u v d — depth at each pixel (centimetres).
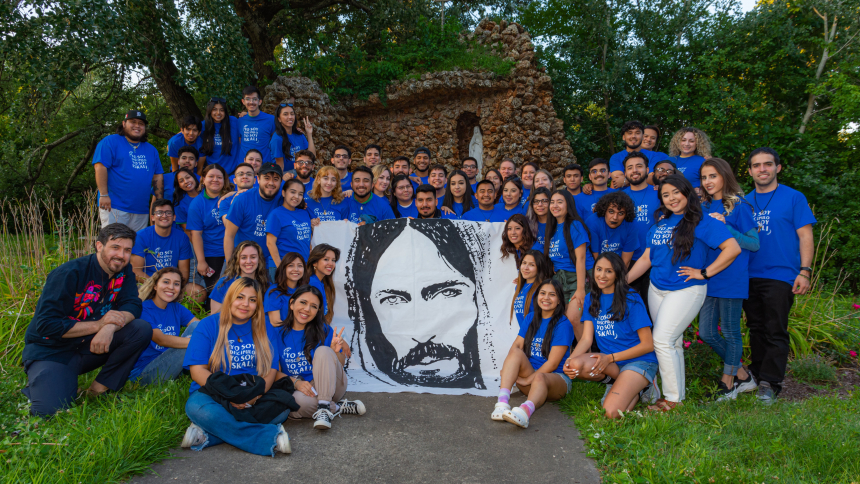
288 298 414
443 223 518
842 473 278
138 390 385
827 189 1182
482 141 1348
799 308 607
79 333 358
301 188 493
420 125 1357
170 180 613
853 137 1373
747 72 1677
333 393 368
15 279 532
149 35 1043
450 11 2008
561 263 471
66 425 317
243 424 317
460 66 1302
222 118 657
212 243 543
